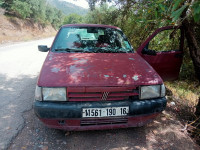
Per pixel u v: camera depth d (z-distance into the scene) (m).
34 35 24.22
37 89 1.80
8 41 14.41
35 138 2.00
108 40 2.92
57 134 2.09
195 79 4.40
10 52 8.32
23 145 1.88
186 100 3.19
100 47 2.75
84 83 1.76
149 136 2.11
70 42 2.77
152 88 1.88
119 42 2.95
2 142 1.91
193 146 1.96
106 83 1.78
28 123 2.30
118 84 1.79
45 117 1.74
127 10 4.95
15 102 2.91
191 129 2.22
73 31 2.99
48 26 34.72
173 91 3.60
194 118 2.50
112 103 1.78
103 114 1.77
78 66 2.07
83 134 2.10
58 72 1.93
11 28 20.09
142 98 1.86
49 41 16.80
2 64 5.77
